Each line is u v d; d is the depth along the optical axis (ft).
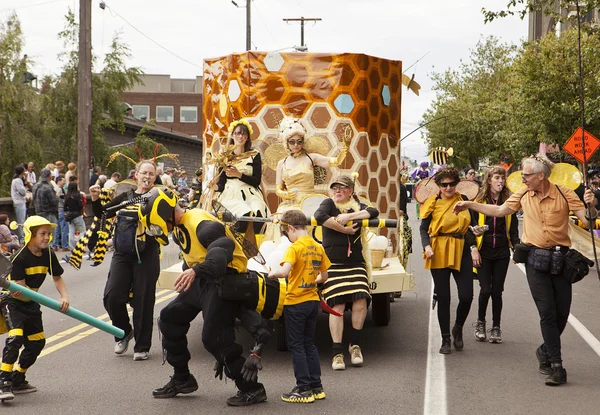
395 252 32.63
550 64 78.07
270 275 20.13
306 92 30.96
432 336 30.04
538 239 23.27
